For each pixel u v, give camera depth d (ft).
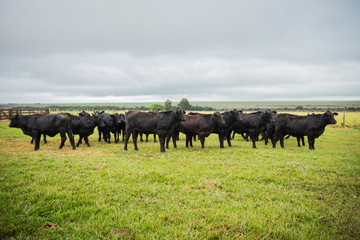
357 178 23.31
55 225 12.91
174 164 27.86
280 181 22.13
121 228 12.78
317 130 42.83
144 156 32.99
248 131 45.60
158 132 36.88
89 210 14.60
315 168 26.81
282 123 45.16
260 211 15.51
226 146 46.06
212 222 13.42
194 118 42.16
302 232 12.94
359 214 15.30
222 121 39.93
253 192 18.86
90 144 46.65
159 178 21.68
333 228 13.67
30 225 12.53
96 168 24.79
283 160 31.45
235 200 17.40
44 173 21.93
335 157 34.99
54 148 39.32
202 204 16.21
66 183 19.49
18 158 28.50
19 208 14.16
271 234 12.78
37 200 15.66
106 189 18.40
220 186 20.22
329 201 17.65
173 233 12.38
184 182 21.02
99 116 43.62
